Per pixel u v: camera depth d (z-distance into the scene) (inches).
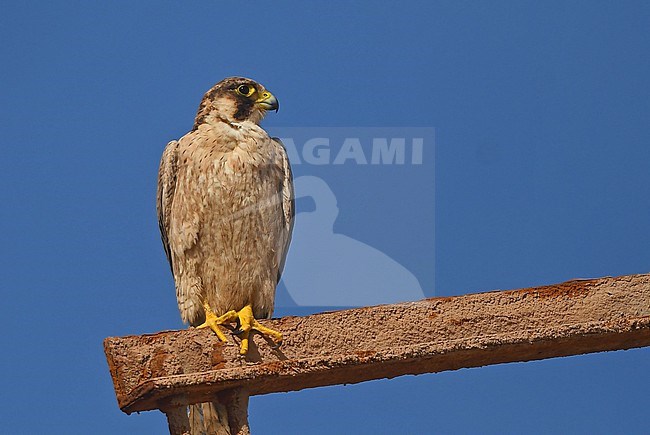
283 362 395.2
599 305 413.4
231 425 394.6
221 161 534.0
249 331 397.7
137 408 391.2
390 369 410.3
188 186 537.0
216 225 534.3
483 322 407.2
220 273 539.2
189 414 417.4
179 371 389.4
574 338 408.5
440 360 409.4
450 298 408.5
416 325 405.4
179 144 547.8
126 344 388.8
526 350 414.3
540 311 410.9
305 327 402.3
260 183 535.5
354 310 405.1
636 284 416.8
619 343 425.1
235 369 391.9
